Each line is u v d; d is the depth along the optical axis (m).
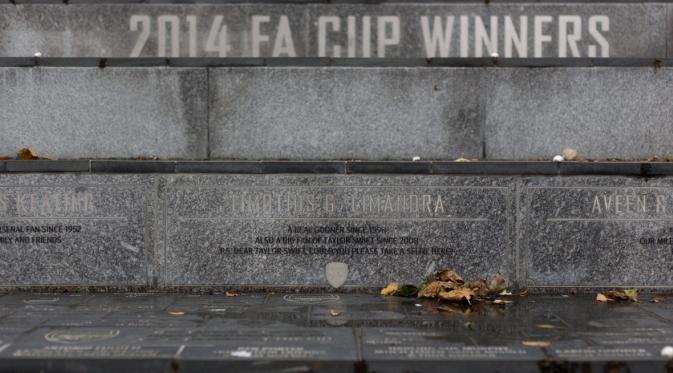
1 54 8.99
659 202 7.14
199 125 8.06
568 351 5.00
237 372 4.75
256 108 8.07
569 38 9.01
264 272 7.20
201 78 8.05
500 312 6.28
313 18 9.02
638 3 9.00
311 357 4.82
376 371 4.77
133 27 9.01
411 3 9.02
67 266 7.18
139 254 7.19
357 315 6.11
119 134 8.05
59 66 8.00
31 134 8.01
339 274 7.19
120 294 7.10
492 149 8.05
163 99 8.05
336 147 8.09
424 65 8.06
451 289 6.90
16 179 7.17
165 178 7.16
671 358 4.82
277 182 7.18
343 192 7.18
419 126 8.07
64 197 7.17
